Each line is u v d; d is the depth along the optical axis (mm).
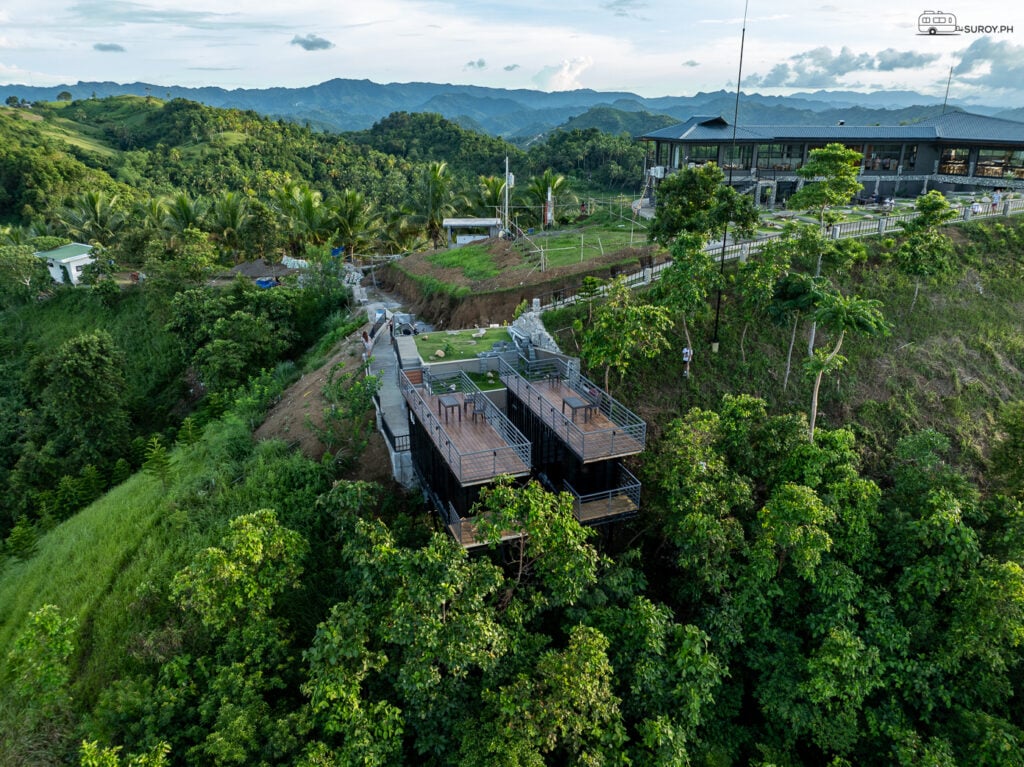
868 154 61719
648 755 17188
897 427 30984
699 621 21141
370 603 17328
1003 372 34125
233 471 26422
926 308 36531
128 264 67625
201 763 15766
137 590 19219
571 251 44125
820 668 19500
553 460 24531
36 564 24156
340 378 30156
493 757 15203
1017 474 26062
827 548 20094
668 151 63250
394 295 49812
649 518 24594
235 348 41156
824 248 32406
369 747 15102
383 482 26328
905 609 21156
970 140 57688
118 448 38562
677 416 29000
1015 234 42250
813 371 25391
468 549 20703
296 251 70188
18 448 40344
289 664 17984
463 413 24641
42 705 16750
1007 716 19969
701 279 28281
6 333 58281
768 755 19594
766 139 57688
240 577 17188
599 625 18656
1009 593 18859
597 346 25547
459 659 15570
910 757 18500
